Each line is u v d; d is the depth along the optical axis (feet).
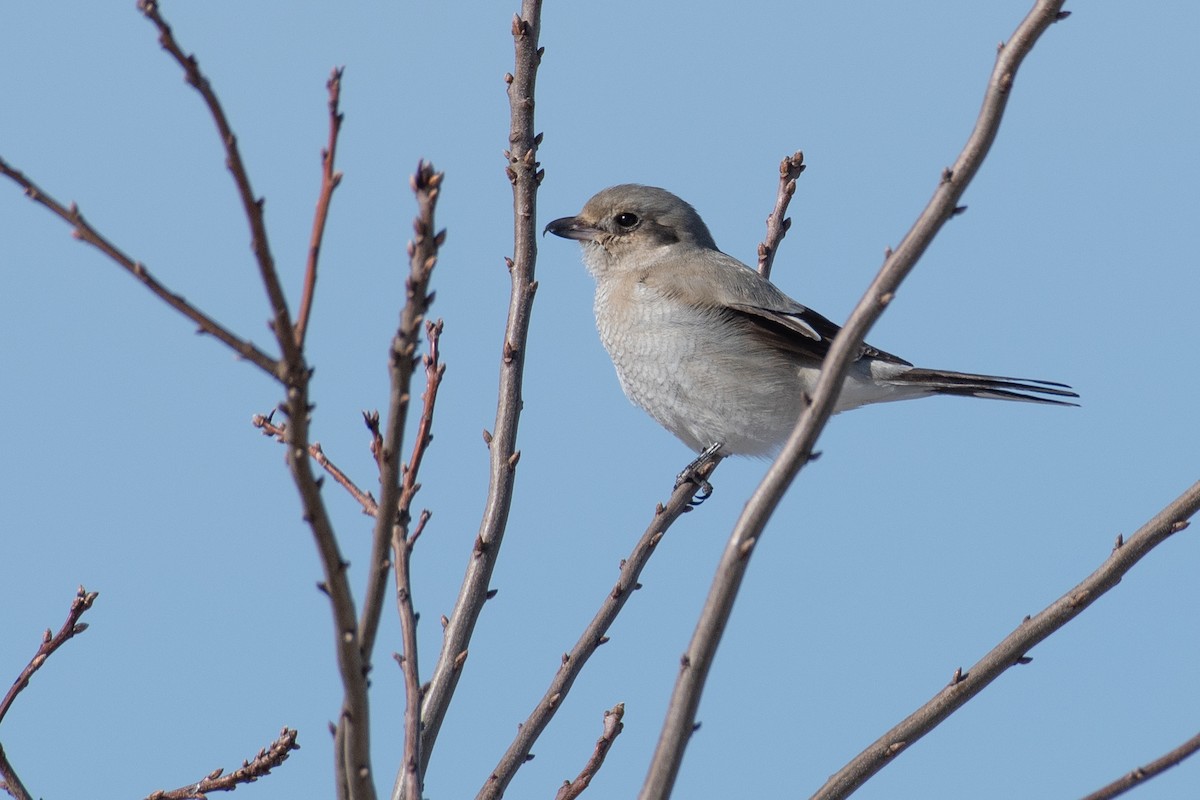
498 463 28.78
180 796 25.72
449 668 26.17
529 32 32.65
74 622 26.12
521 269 30.96
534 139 32.40
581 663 27.32
